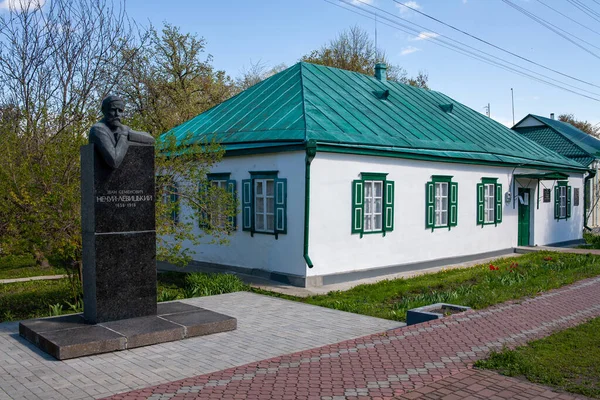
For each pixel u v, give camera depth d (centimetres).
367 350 709
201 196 1266
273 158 1380
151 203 845
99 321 799
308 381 593
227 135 1541
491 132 2192
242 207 1477
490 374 615
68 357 684
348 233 1397
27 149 1108
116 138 805
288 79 1759
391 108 1831
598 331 801
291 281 1316
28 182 1005
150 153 842
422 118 1892
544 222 2270
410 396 550
